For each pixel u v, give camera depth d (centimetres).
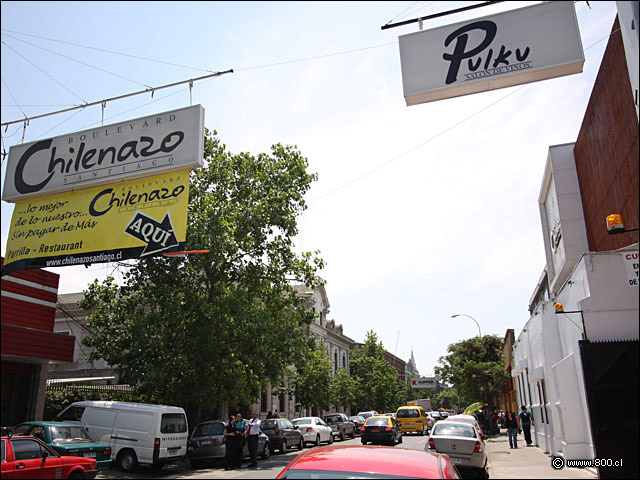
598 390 1035
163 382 2128
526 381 2528
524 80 893
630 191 1222
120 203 1414
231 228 2327
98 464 1358
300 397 3809
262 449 1995
